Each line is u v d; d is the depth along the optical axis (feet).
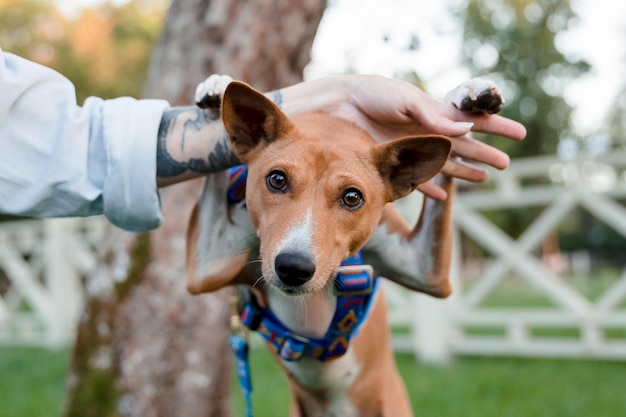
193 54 5.08
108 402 5.13
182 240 5.14
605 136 34.50
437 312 9.53
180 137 2.68
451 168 2.75
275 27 5.04
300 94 2.72
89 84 30.50
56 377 9.30
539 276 8.99
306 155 2.46
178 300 5.13
